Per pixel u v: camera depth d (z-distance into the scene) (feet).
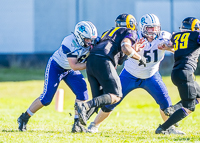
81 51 69.05
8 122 85.92
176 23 231.71
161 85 74.02
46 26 245.04
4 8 243.19
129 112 122.01
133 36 65.31
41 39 246.06
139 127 83.46
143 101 156.25
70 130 76.18
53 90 72.90
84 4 241.76
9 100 147.54
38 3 244.63
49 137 63.98
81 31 67.36
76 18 243.19
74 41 68.80
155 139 63.52
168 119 69.77
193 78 68.54
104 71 63.93
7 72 235.40
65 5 243.60
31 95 169.07
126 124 88.89
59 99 118.21
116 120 98.48
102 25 241.14
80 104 62.08
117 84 64.28
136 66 73.20
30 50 246.06
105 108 73.10
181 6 231.50
